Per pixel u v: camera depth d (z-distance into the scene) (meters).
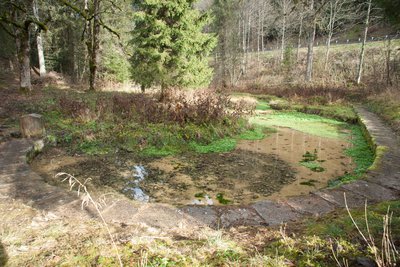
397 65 20.47
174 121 9.21
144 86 13.52
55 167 6.21
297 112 15.05
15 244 2.64
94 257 2.41
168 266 2.27
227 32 28.75
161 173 6.09
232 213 3.70
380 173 5.12
